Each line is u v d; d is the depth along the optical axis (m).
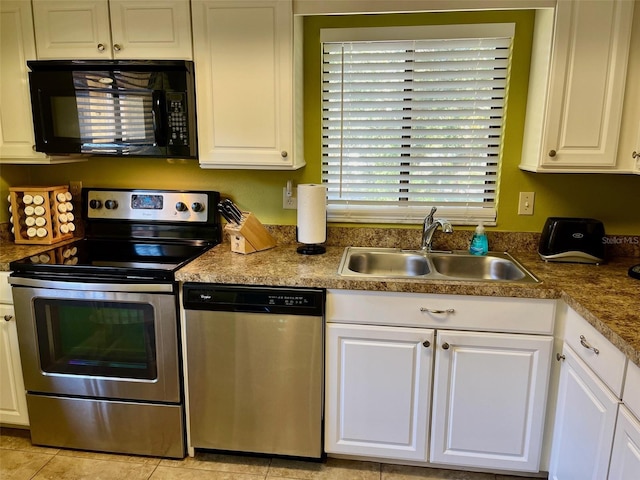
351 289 1.92
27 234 2.43
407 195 2.46
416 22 2.25
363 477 2.09
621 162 2.00
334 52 2.34
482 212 2.40
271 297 1.94
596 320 1.50
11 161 2.35
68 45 2.17
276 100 2.13
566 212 2.34
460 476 2.10
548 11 1.98
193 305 2.00
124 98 2.13
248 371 2.04
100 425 2.20
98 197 2.54
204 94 2.16
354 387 2.03
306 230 2.27
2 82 2.26
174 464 2.18
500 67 2.26
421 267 2.31
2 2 2.16
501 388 1.93
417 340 1.93
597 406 1.53
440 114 2.35
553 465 1.91
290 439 2.11
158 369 2.08
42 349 2.15
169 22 2.10
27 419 2.28
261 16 2.05
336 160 2.47
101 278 2.03
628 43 1.89
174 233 2.53
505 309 1.86
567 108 1.97
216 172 2.53
